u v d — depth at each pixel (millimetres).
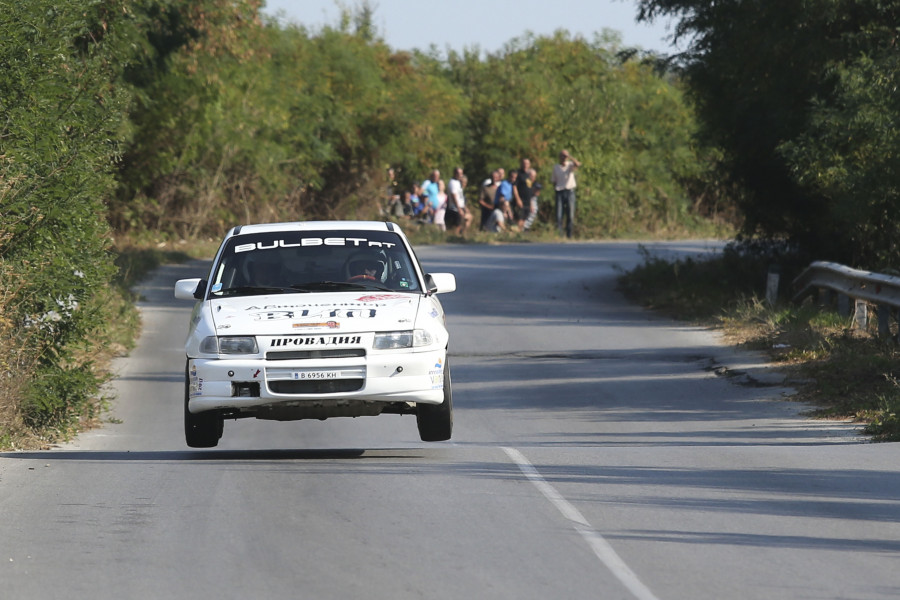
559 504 32062
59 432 50781
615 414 54031
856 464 37969
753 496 33062
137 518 30719
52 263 47844
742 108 88812
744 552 27250
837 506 31828
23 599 24016
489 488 34250
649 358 69375
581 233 180250
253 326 39656
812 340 67000
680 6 90125
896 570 25781
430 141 180250
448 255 128250
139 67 104250
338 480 35688
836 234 90188
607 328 80688
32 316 49938
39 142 46625
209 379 39438
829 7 79250
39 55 47344
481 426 51625
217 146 136750
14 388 47219
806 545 27844
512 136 190750
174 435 51938
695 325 81188
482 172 194000
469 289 98875
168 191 133500
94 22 63312
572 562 26453
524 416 54031
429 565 26266
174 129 127312
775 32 82750
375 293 42125
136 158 127750
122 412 57031
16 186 45969
